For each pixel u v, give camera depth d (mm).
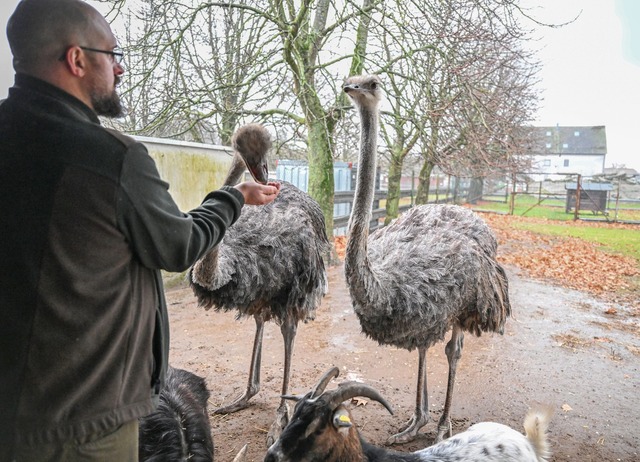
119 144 1594
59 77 1632
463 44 8453
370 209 3707
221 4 8234
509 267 11719
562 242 16109
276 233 4262
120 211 1581
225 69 9211
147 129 8742
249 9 8375
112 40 1771
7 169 1534
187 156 8750
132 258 1699
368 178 3666
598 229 20172
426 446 4156
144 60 8719
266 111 9711
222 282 3838
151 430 2738
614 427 4500
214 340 6254
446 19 7977
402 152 15234
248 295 4121
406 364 5742
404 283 3908
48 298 1535
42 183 1518
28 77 1615
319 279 4602
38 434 1561
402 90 9562
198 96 8922
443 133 9242
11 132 1556
